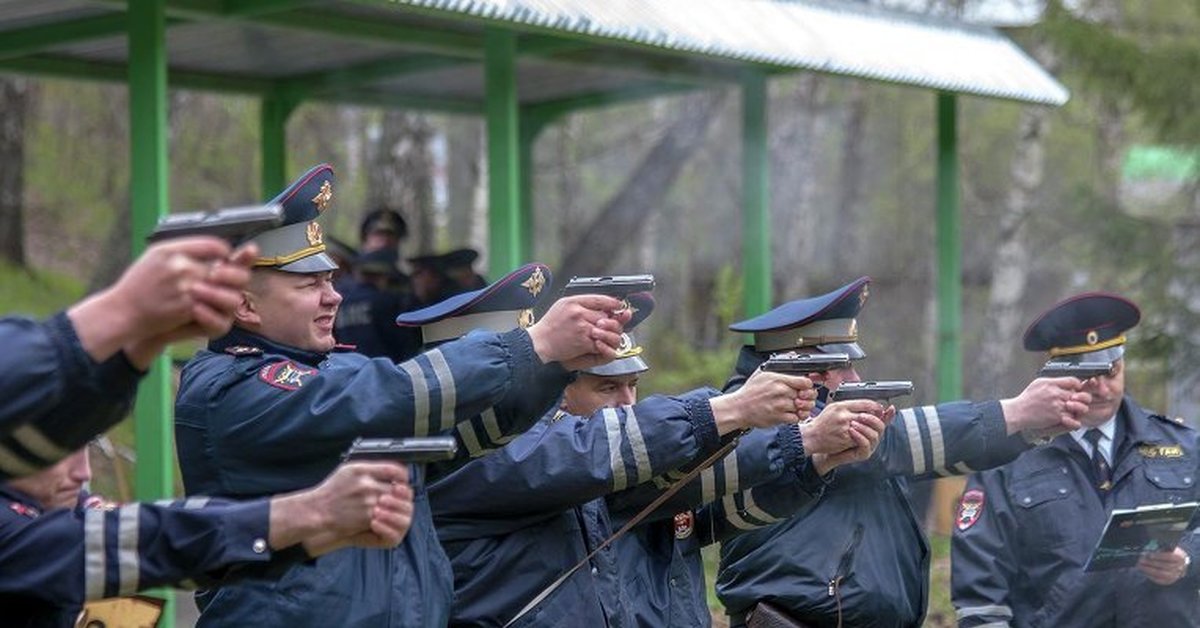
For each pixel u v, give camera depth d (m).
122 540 3.81
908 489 6.41
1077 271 24.88
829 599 6.03
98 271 17.38
